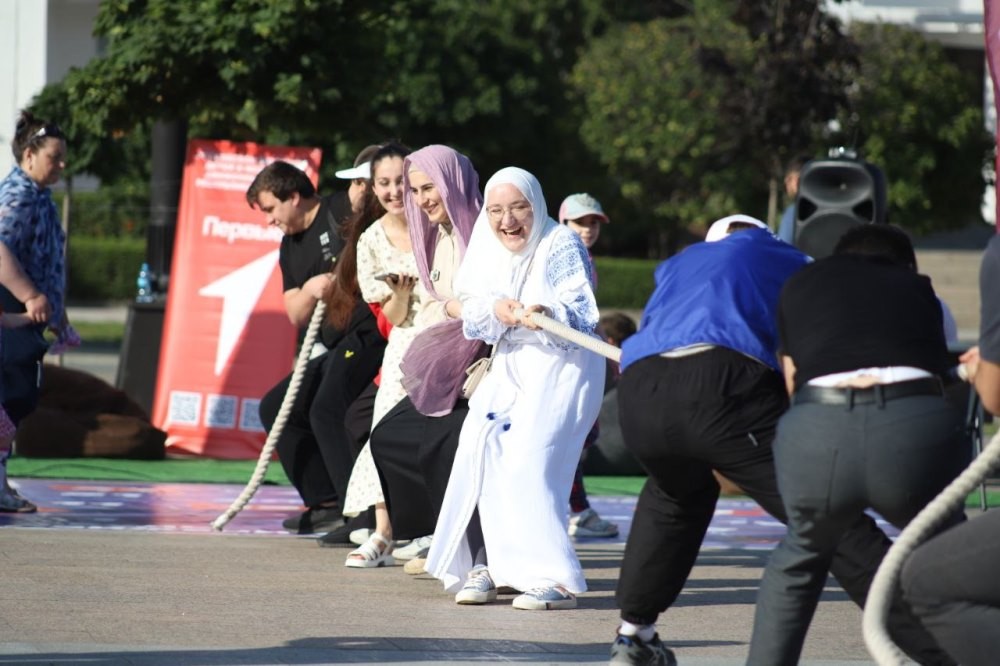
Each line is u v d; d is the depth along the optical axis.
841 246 9.59
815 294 9.10
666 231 76.19
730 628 12.41
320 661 10.70
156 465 23.22
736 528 18.91
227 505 19.67
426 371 13.58
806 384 8.90
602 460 23.70
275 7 25.19
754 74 48.28
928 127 54.16
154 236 27.59
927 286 9.08
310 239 16.80
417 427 14.06
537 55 67.38
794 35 47.22
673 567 10.17
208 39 25.23
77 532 16.77
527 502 12.95
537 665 10.76
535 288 12.77
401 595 13.61
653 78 58.81
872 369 8.69
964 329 53.16
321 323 16.67
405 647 11.29
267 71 26.09
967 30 56.97
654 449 9.86
